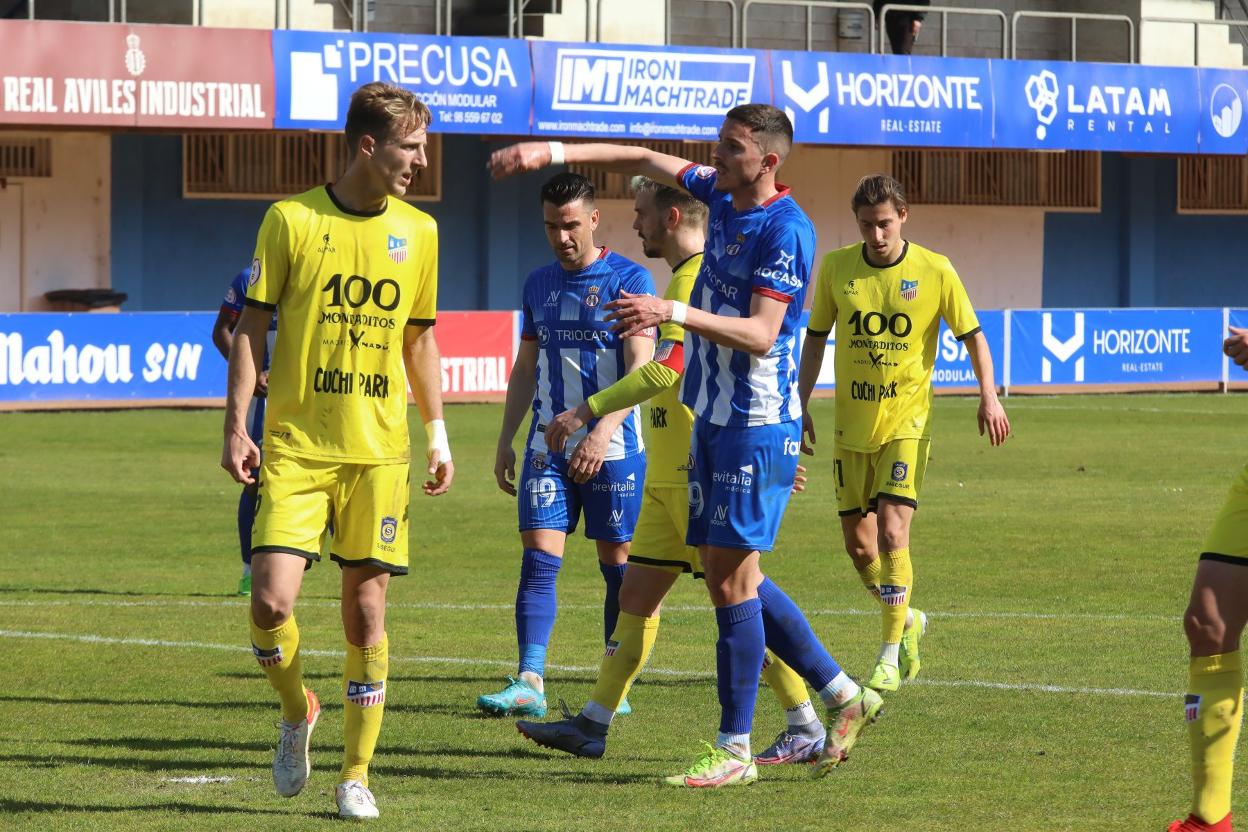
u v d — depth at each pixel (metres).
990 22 81.44
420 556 29.70
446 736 16.53
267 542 12.97
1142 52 79.19
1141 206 84.44
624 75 65.06
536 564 17.84
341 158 69.62
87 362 55.59
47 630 22.31
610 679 15.46
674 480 15.51
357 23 63.38
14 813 13.37
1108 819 13.30
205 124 59.25
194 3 62.97
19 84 56.59
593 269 18.02
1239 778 14.73
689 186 15.80
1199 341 70.94
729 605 14.52
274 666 13.17
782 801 13.96
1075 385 70.38
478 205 72.44
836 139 68.25
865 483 19.83
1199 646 12.42
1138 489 39.09
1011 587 25.91
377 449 13.23
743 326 13.78
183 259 67.38
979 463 44.56
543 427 18.12
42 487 38.84
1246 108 75.25
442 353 61.66
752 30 77.75
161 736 16.34
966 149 75.06
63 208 64.94
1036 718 17.08
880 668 18.28
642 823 13.18
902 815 13.46
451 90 62.53
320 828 12.97
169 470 42.22
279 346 13.20
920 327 19.66
